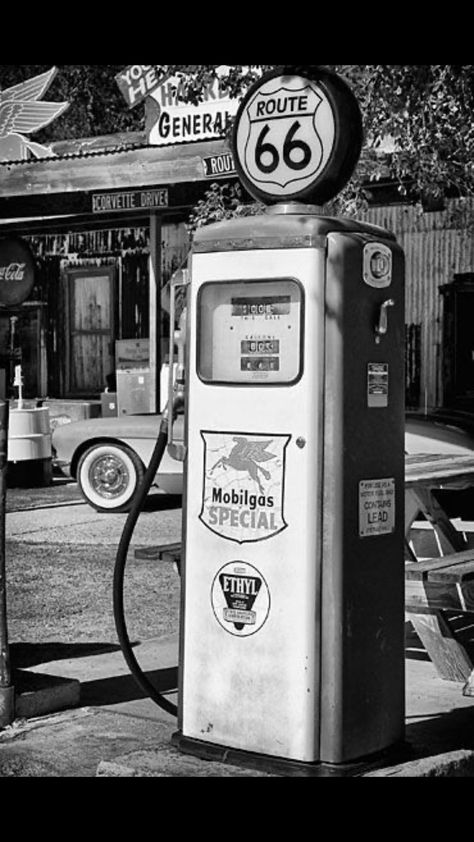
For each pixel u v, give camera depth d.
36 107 16.36
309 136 4.69
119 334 19.41
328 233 4.50
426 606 6.43
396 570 4.75
